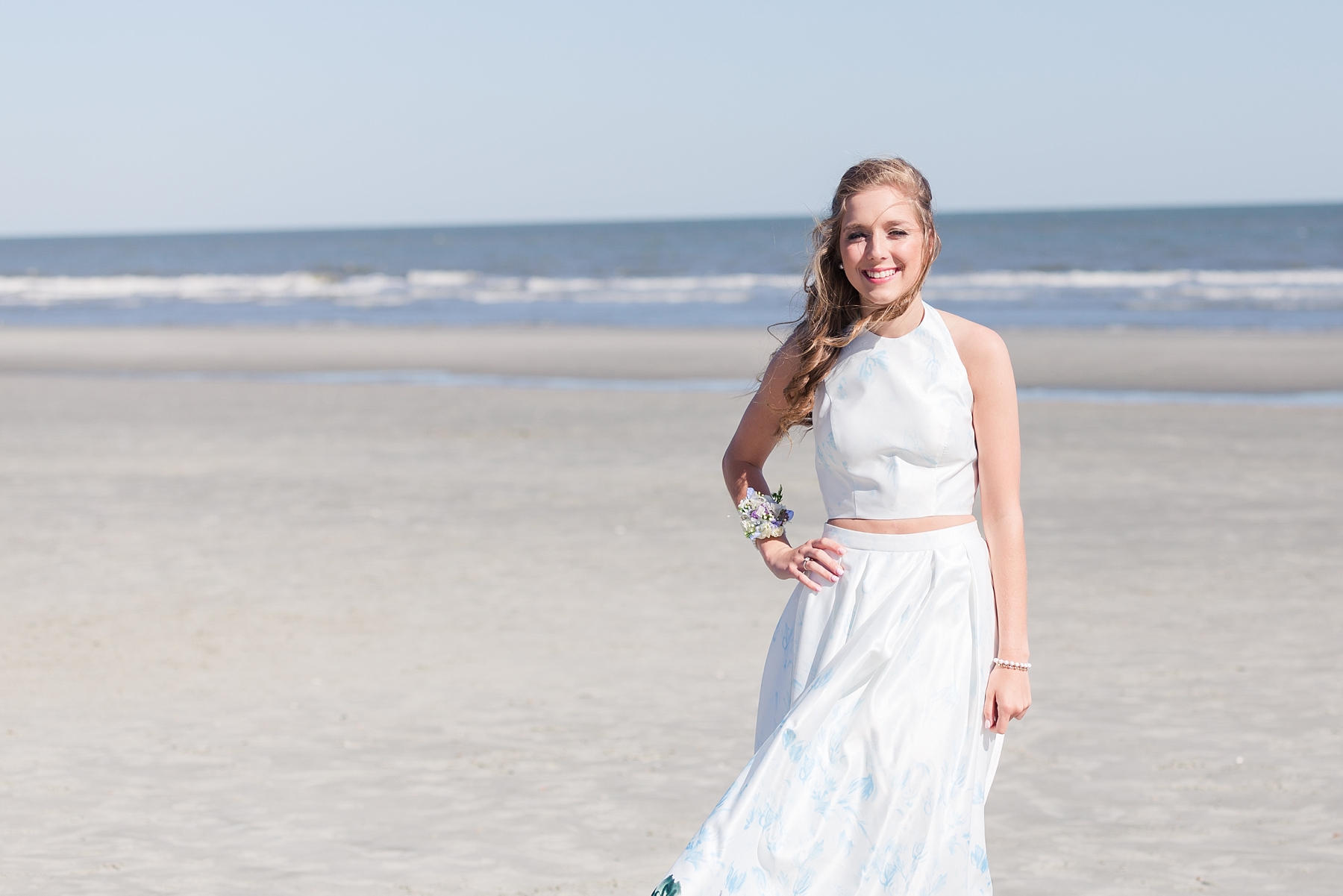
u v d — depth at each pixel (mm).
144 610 7281
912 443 2561
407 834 4195
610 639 6629
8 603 7457
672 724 5309
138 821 4328
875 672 2492
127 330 32375
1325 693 5547
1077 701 5539
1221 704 5441
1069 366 21250
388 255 81938
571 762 4875
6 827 4273
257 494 10984
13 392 19609
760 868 2369
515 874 3854
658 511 10031
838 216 2600
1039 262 56125
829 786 2432
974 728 2529
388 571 8172
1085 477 11328
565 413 16266
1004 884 3752
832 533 2680
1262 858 3918
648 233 110938
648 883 3781
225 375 23188
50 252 96188
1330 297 34969
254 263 77125
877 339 2613
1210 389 18453
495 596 7535
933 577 2549
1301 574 7734
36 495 10992
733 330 28969
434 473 11961
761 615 7062
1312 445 12906
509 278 54406
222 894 3723
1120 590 7461
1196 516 9578
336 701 5680
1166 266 51938
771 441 2863
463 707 5566
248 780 4719
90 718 5457
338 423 15586
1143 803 4402
